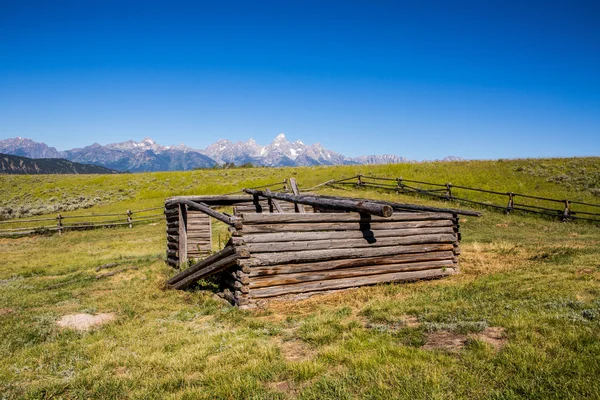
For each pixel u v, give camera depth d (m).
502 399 3.64
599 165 31.31
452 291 8.05
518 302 6.63
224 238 19.47
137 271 13.16
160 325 7.30
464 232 18.42
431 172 33.78
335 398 3.86
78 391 4.52
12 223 27.64
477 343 4.86
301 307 7.87
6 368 5.40
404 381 4.06
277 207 13.72
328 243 8.88
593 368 4.01
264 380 4.47
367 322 6.45
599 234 16.83
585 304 6.12
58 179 49.44
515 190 26.56
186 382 4.58
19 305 9.27
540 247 13.41
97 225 26.12
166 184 42.97
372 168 38.56
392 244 9.69
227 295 8.80
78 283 11.55
